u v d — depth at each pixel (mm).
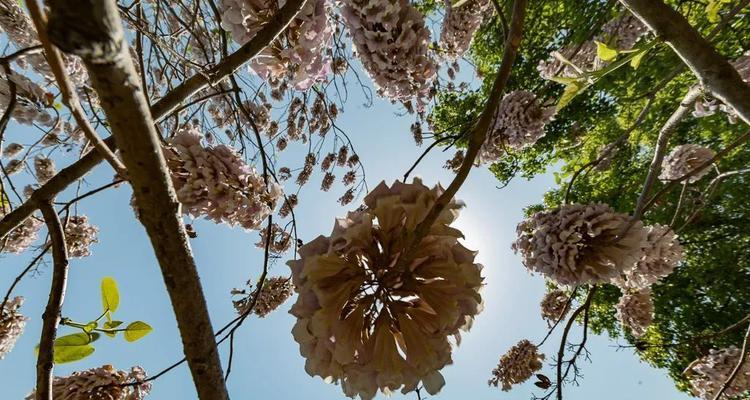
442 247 258
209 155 414
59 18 92
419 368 257
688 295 2059
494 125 876
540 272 613
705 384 914
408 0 525
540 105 827
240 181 428
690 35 402
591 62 1019
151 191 145
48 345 297
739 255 1946
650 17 413
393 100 631
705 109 898
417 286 258
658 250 734
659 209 1988
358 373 256
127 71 110
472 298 259
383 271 257
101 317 380
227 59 358
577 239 540
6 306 644
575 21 1905
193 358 183
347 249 251
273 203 465
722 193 1941
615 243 539
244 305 919
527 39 2068
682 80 1880
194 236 515
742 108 385
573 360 686
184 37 992
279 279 943
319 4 416
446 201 237
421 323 260
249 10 408
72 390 408
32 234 792
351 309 255
